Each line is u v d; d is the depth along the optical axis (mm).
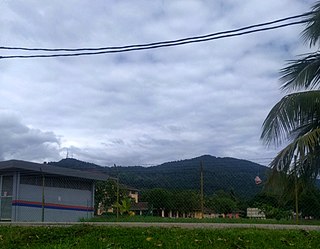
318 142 9641
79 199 27688
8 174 24125
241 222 14898
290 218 17719
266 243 8555
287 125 10203
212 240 8781
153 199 22328
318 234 9406
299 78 10203
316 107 10086
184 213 20797
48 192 25672
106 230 9828
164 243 8516
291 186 10492
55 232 9844
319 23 9805
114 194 30281
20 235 9648
